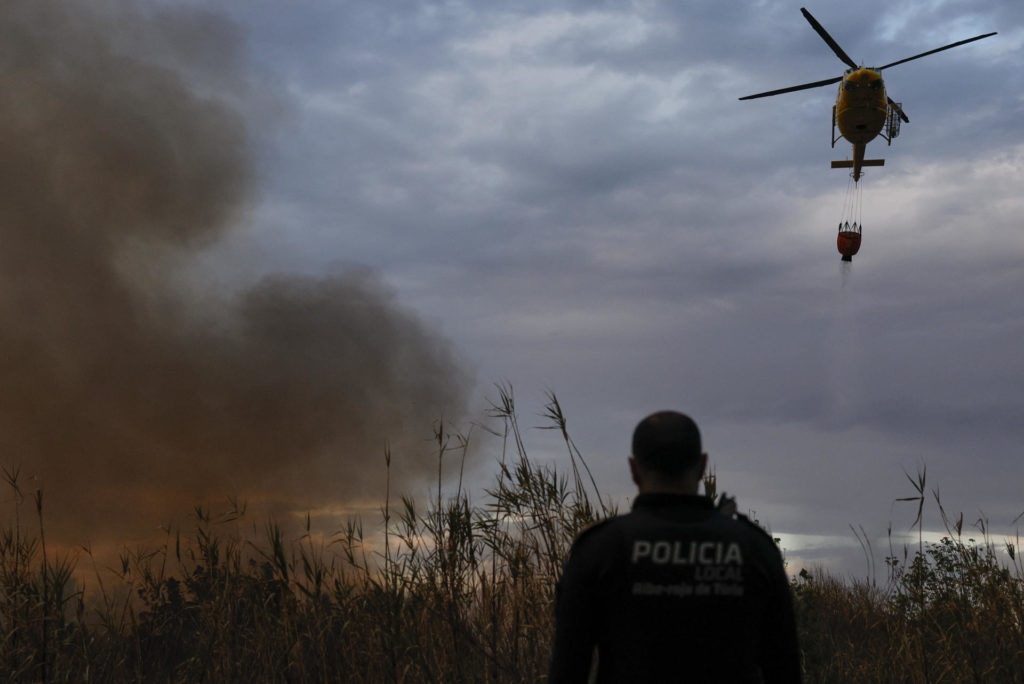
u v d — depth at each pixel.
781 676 2.28
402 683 4.32
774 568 2.25
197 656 4.54
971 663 4.85
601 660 2.26
